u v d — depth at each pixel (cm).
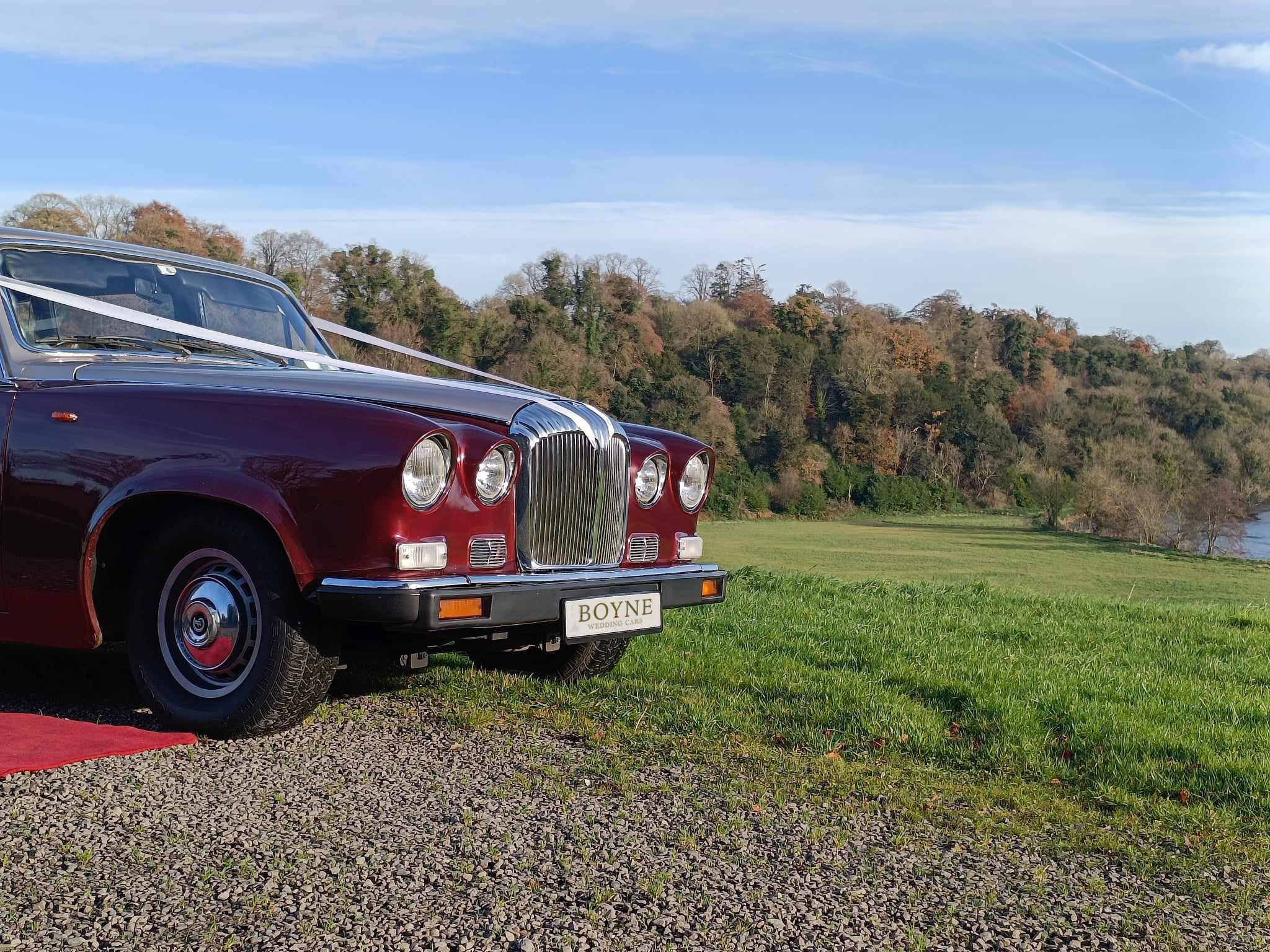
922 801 363
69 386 418
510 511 392
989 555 8962
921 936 252
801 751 421
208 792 325
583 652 506
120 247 489
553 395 450
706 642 638
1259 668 653
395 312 10375
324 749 380
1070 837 338
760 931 249
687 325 13350
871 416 13112
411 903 253
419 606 352
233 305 515
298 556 362
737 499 11312
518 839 299
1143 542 10862
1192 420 14512
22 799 307
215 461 376
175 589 398
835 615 807
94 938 229
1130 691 554
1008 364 16525
